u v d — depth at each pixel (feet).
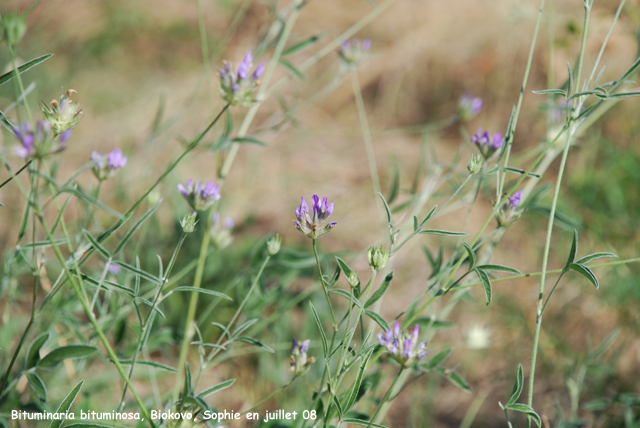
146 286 4.78
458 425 5.36
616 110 8.30
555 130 4.94
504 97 10.18
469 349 5.97
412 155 9.70
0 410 4.56
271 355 5.30
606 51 7.97
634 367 5.62
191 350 5.45
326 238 7.57
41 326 4.83
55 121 4.19
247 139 4.66
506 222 4.43
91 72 10.41
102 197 6.97
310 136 9.89
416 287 6.80
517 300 6.44
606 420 5.23
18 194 6.50
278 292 4.97
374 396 4.78
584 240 6.97
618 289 6.01
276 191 8.36
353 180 8.95
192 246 6.08
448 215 8.07
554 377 5.61
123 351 4.75
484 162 4.54
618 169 7.72
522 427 5.31
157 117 5.12
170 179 6.86
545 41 9.91
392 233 4.30
